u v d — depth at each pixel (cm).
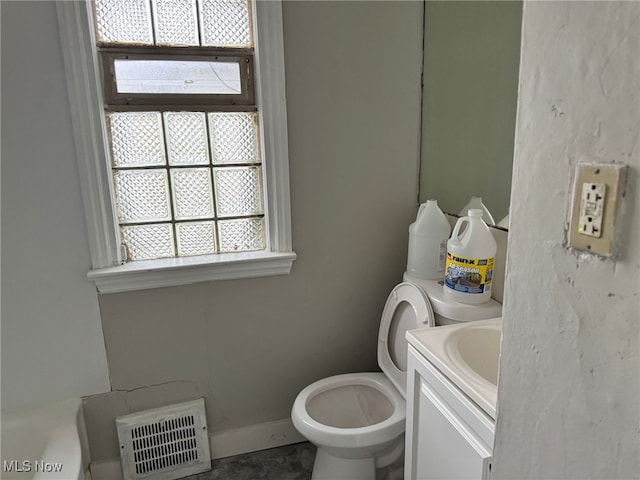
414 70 168
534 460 68
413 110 171
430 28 165
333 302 179
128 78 145
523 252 67
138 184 154
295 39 152
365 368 189
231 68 153
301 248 170
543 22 60
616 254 51
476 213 131
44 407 152
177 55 147
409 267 164
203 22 148
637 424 51
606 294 53
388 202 177
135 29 144
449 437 102
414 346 115
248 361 173
